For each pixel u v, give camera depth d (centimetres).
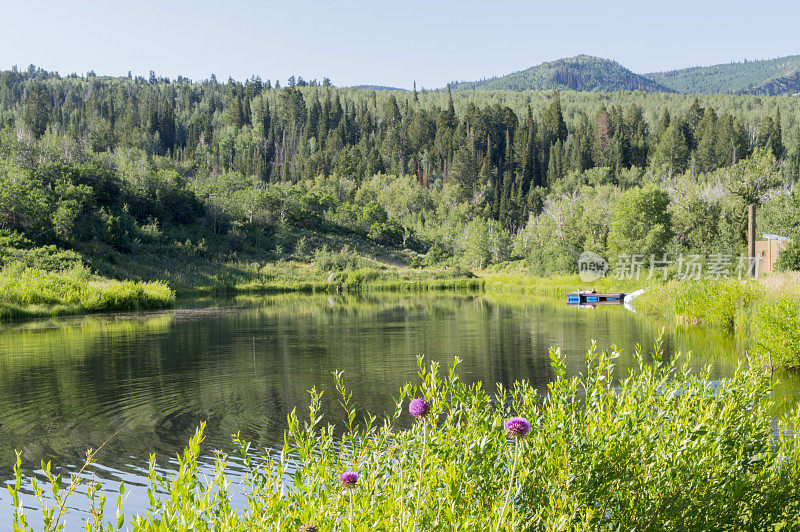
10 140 8012
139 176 8175
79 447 1021
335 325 2872
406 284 6688
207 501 391
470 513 412
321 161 16050
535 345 2122
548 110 19388
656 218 6266
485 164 16238
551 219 9375
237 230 8225
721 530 462
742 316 2275
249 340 2330
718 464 471
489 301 4612
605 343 2114
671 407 526
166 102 18612
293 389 1431
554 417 482
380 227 10019
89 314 3531
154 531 359
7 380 1562
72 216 5647
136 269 5703
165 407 1276
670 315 2953
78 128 15600
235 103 19888
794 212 4512
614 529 445
